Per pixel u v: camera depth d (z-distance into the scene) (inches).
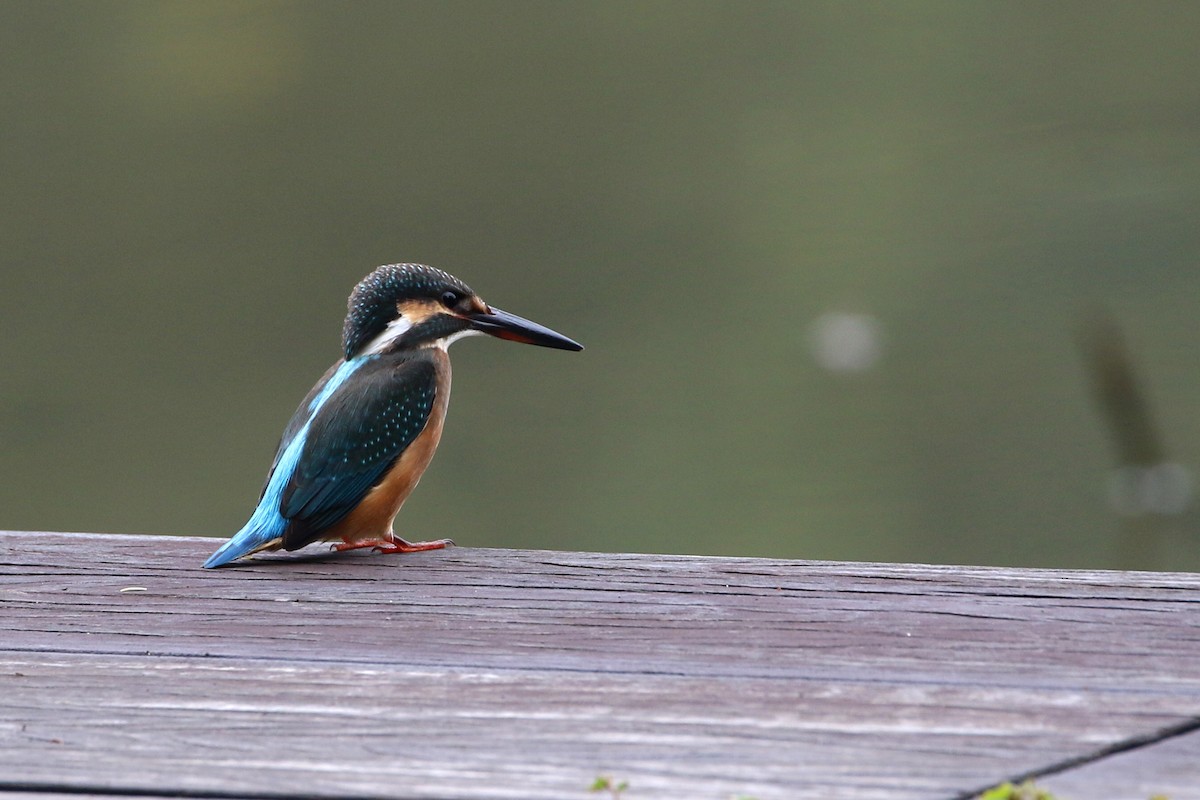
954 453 552.1
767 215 746.8
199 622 149.6
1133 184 714.8
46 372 663.1
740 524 521.7
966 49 895.1
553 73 892.6
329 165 818.2
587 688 127.6
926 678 129.0
